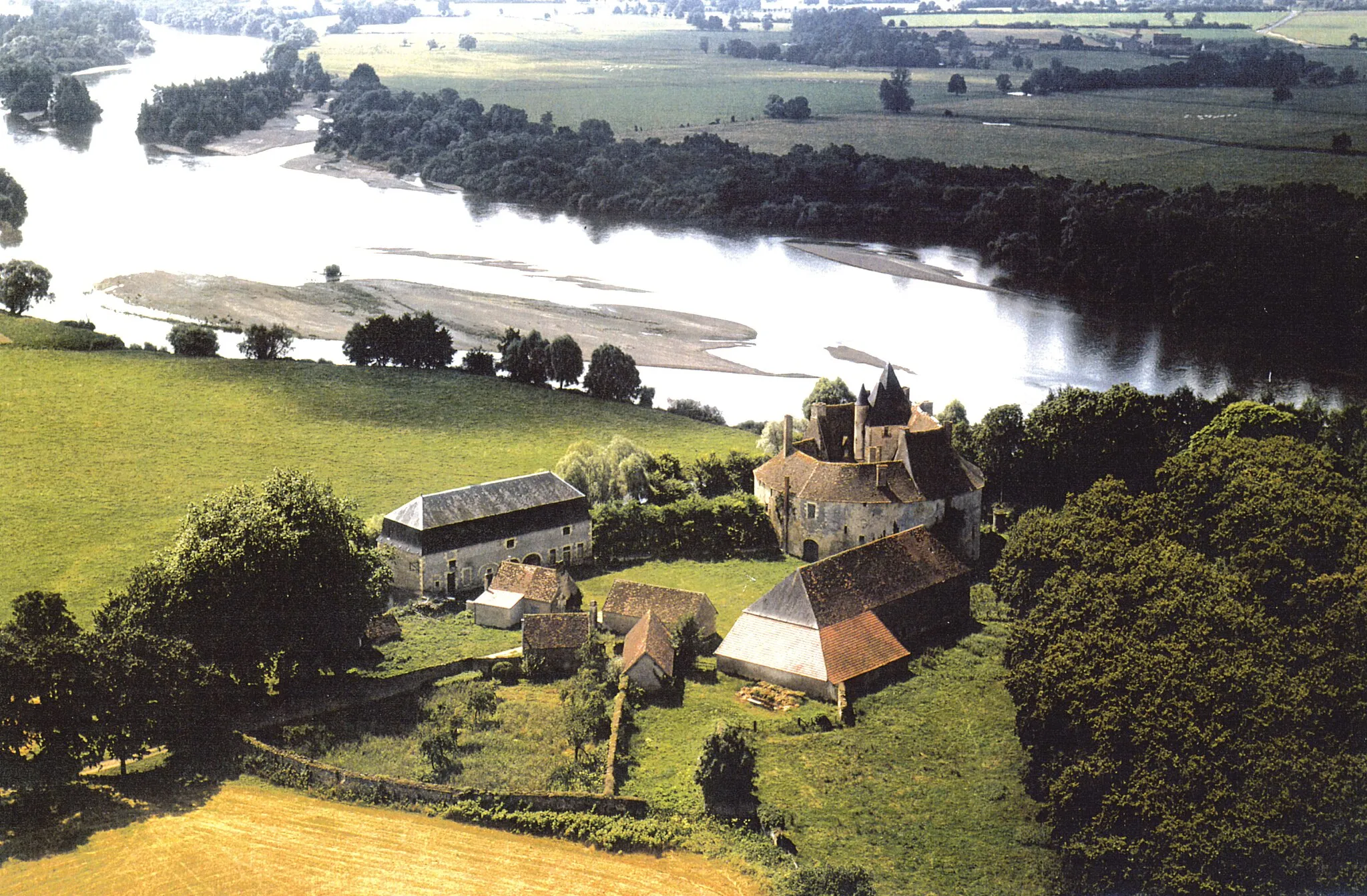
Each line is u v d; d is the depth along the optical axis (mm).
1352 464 165875
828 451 176125
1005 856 100000
